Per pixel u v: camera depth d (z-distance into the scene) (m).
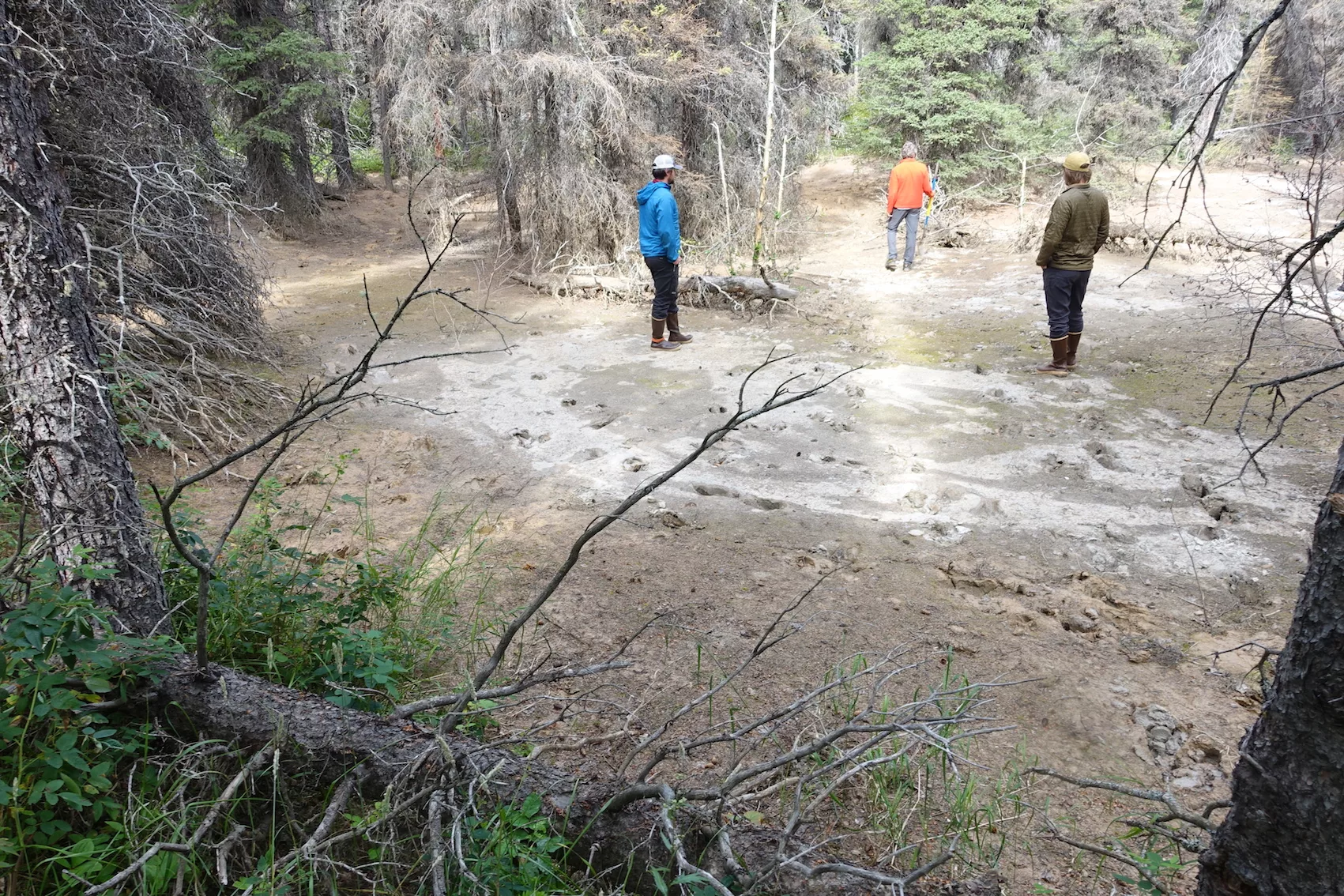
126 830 2.42
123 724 2.83
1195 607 4.29
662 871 2.20
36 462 3.05
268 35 13.58
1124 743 3.34
